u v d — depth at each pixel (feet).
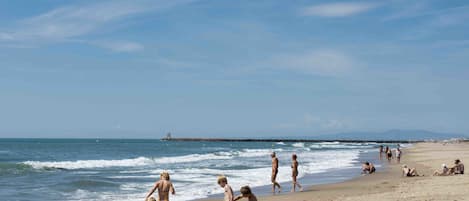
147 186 74.74
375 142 618.03
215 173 96.32
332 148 326.65
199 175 92.17
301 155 191.01
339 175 91.40
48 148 301.84
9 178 87.20
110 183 77.61
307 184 74.38
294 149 299.58
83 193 66.49
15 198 62.03
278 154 204.13
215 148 330.95
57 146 350.43
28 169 105.60
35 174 96.22
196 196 62.03
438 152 209.56
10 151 247.91
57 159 177.06
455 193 52.75
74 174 97.04
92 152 246.27
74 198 61.87
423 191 56.24
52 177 89.51
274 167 62.69
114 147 339.16
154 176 92.22
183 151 264.11
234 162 141.69
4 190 69.77
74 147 329.11
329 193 60.29
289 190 66.44
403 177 82.74
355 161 143.23
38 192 67.62
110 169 113.70
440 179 72.33
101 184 76.13
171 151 263.90
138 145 408.46
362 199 51.55
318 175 91.81
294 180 64.85
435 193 53.47
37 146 346.74
